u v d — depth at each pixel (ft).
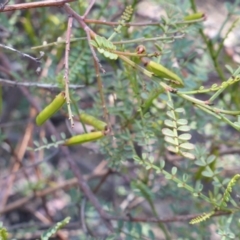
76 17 0.96
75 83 1.29
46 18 1.56
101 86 1.01
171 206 1.36
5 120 2.08
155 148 1.31
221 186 1.06
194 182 1.38
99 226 1.52
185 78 1.24
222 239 1.00
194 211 1.33
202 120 1.34
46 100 1.55
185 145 0.93
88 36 0.93
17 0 1.48
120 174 1.49
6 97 2.09
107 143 1.16
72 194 1.47
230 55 1.61
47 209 1.74
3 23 1.48
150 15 1.58
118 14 1.39
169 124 0.94
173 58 1.25
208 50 1.31
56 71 1.35
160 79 0.94
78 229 1.63
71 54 1.18
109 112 1.19
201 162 1.06
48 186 1.94
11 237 1.64
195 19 1.16
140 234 1.23
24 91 1.50
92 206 1.44
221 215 1.07
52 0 0.95
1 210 1.68
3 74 1.61
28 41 1.63
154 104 1.22
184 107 1.28
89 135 1.01
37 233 1.65
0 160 2.10
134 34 1.23
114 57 0.92
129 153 1.15
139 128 1.10
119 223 1.26
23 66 1.51
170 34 1.16
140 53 0.93
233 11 1.33
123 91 1.20
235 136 1.57
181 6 1.25
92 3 0.97
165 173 1.03
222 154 1.50
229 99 1.49
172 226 1.34
